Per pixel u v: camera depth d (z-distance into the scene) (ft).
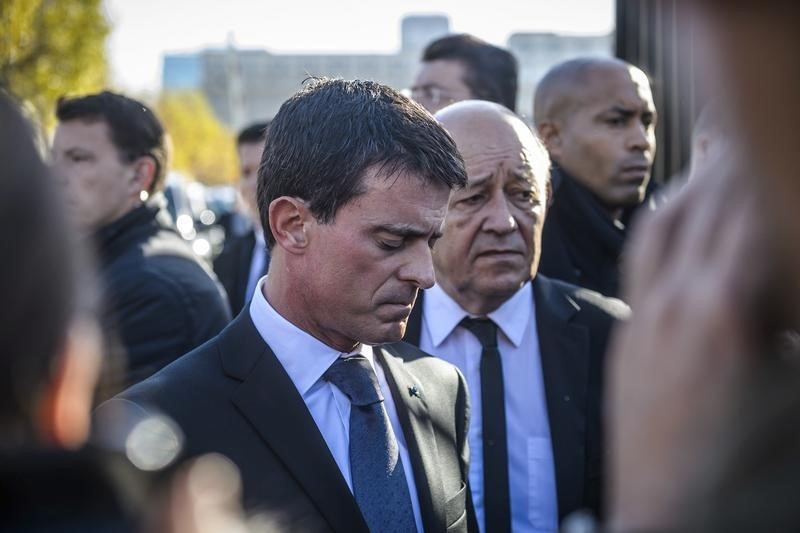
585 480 8.64
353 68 116.37
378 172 6.13
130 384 10.02
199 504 2.74
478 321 8.77
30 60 45.29
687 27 1.93
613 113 12.00
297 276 6.36
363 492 6.24
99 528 2.55
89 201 10.91
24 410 2.64
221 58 154.30
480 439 8.54
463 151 8.39
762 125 1.86
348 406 6.47
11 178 2.61
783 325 2.06
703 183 2.19
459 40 14.28
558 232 11.48
